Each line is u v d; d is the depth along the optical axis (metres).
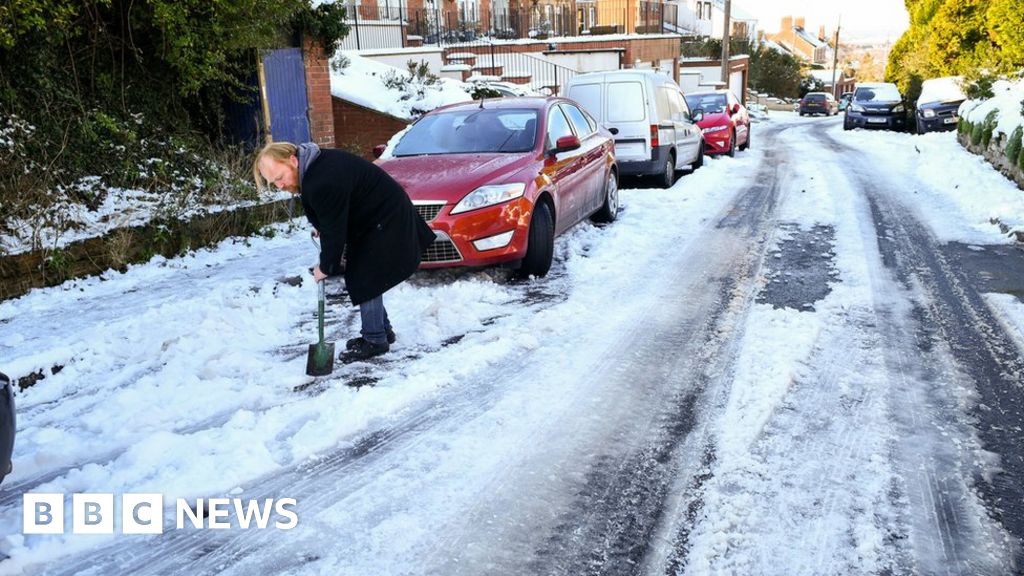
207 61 8.62
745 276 6.81
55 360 5.05
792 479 3.42
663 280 6.75
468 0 26.20
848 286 6.40
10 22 6.92
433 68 18.20
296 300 6.45
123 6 8.42
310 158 4.38
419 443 3.86
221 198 8.66
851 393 4.31
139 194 7.98
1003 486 3.35
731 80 39.12
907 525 3.08
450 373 4.68
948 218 9.15
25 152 7.07
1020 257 7.21
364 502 3.34
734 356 4.89
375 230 4.68
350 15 18.75
